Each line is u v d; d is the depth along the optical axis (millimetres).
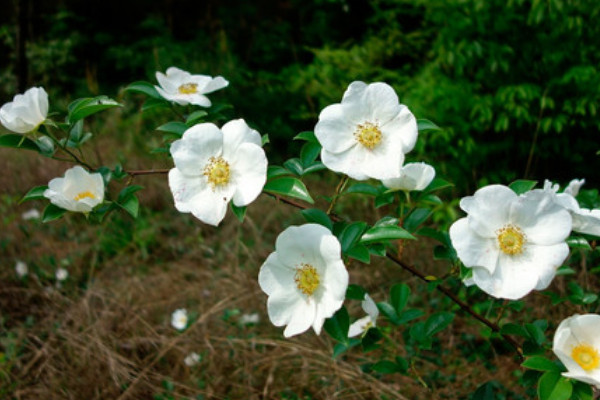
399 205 584
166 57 2500
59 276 1287
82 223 1586
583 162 1544
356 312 1158
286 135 2107
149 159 1875
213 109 617
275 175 502
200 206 494
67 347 1027
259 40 2855
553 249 454
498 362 1072
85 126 2156
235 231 1494
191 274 1363
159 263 1418
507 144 1517
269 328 1124
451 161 1542
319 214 515
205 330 1049
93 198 558
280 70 2811
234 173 493
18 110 543
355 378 922
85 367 953
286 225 1495
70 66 2809
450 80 1547
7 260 1370
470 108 1518
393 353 1028
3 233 1505
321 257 469
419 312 656
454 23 1517
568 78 1408
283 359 990
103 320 1068
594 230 499
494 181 1533
